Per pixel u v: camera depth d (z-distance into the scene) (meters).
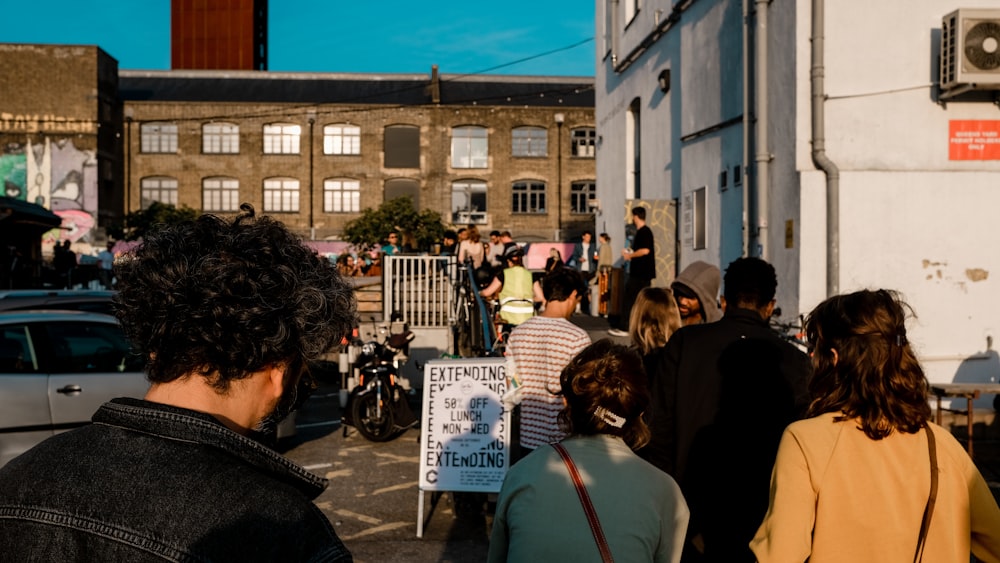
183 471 1.15
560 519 2.41
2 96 42.66
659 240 14.45
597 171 20.84
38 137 42.69
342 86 50.06
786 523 2.24
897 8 9.38
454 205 47.84
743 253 10.79
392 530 6.09
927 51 9.41
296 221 46.84
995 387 7.62
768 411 3.41
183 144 46.59
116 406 1.24
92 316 7.61
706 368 3.50
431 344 13.84
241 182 46.78
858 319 2.36
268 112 46.94
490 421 6.20
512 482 2.54
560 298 5.54
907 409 2.27
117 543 1.09
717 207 12.23
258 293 1.29
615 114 19.02
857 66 9.39
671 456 3.60
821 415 2.39
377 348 9.33
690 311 5.01
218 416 1.30
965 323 9.41
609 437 2.58
